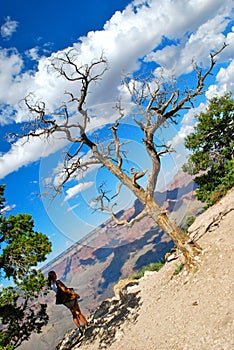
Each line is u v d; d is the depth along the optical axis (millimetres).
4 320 8680
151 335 6840
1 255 8617
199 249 8805
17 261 8578
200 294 6977
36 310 9273
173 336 6113
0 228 8891
